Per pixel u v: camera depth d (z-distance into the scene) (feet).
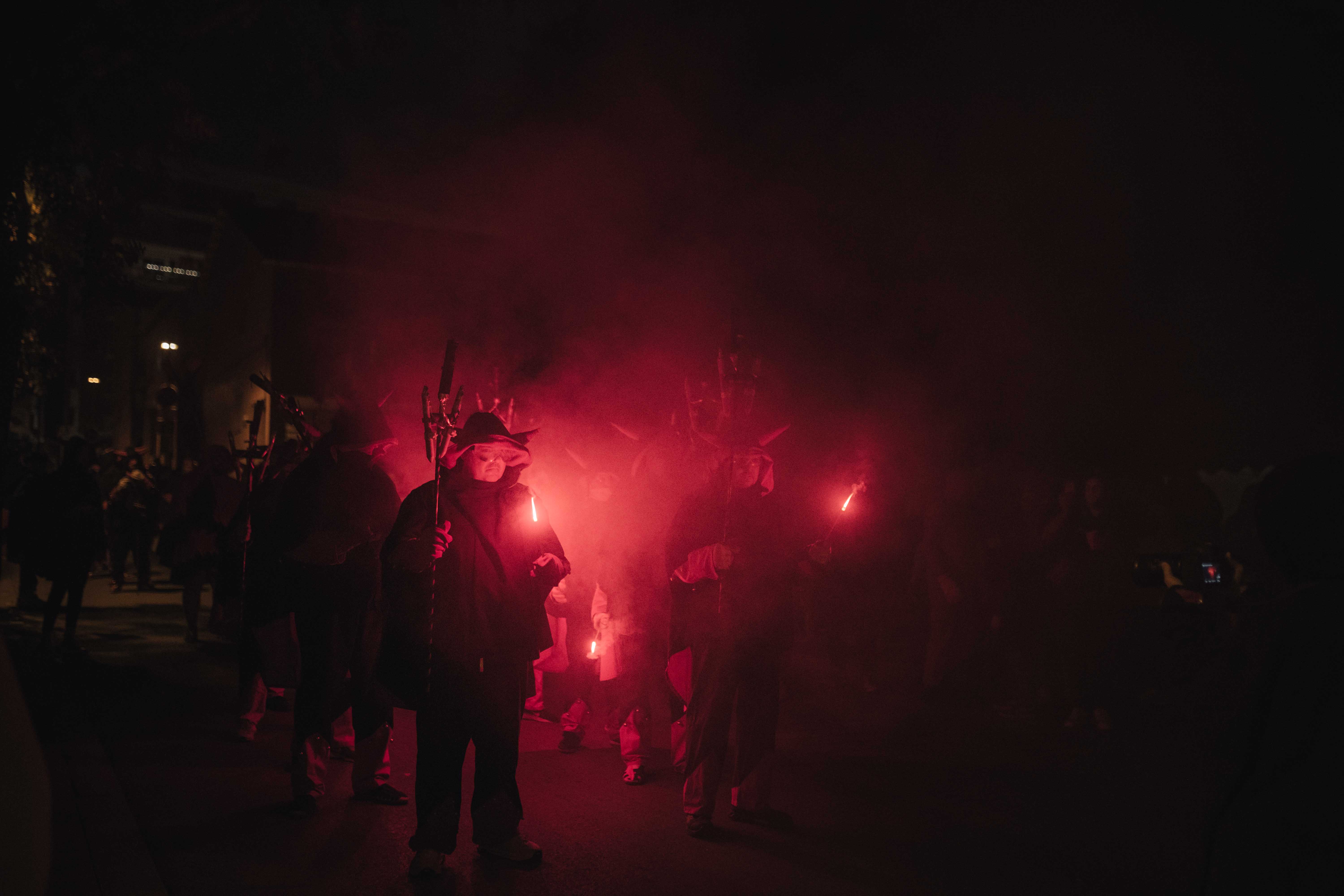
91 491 33.01
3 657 4.87
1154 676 26.00
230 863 14.82
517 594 15.42
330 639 17.66
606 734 24.20
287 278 67.87
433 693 14.70
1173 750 22.95
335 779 19.69
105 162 31.35
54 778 18.93
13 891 4.54
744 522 17.29
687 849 15.81
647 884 14.29
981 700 29.17
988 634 29.53
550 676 26.63
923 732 24.88
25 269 31.27
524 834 16.55
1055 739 24.08
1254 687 8.27
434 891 13.89
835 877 14.65
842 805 18.43
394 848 15.64
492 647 14.98
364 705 17.80
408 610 15.02
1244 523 35.60
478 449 15.66
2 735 4.67
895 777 20.49
